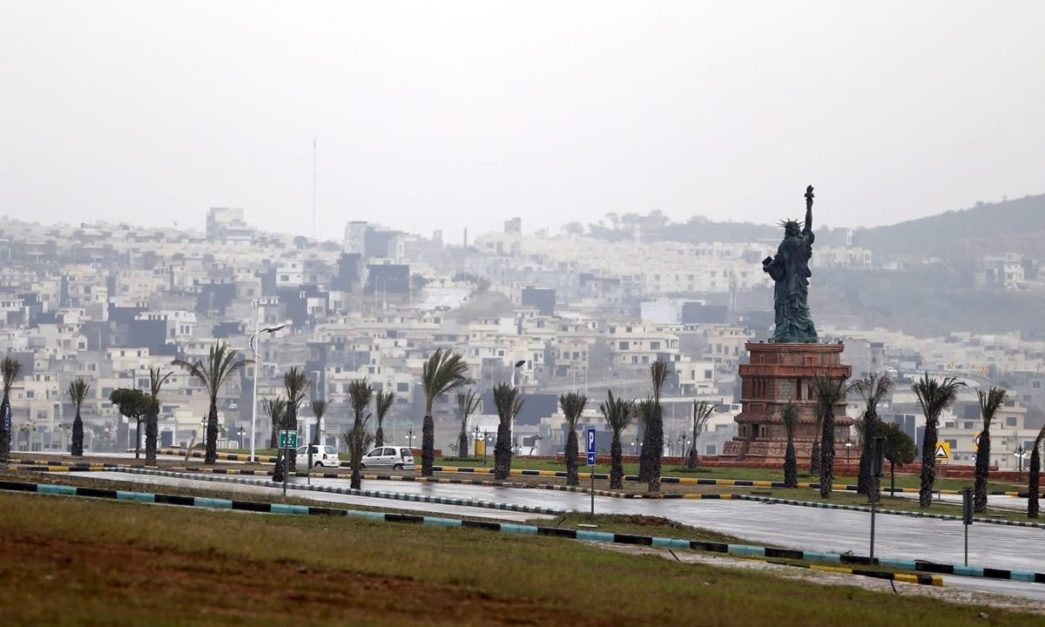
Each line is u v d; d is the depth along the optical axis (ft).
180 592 409.49
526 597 466.70
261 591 426.92
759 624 462.60
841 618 500.74
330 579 463.01
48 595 381.19
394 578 478.59
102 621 356.79
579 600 470.80
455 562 526.16
